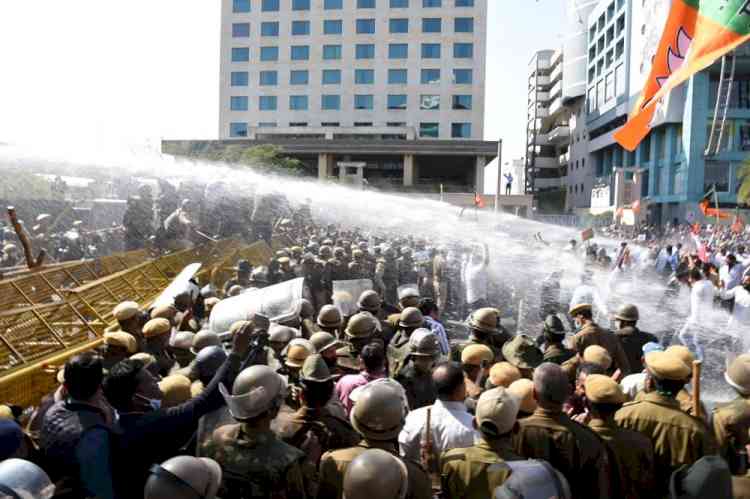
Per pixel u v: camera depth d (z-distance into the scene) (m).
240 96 76.25
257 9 75.50
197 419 3.68
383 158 70.88
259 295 7.39
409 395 5.42
